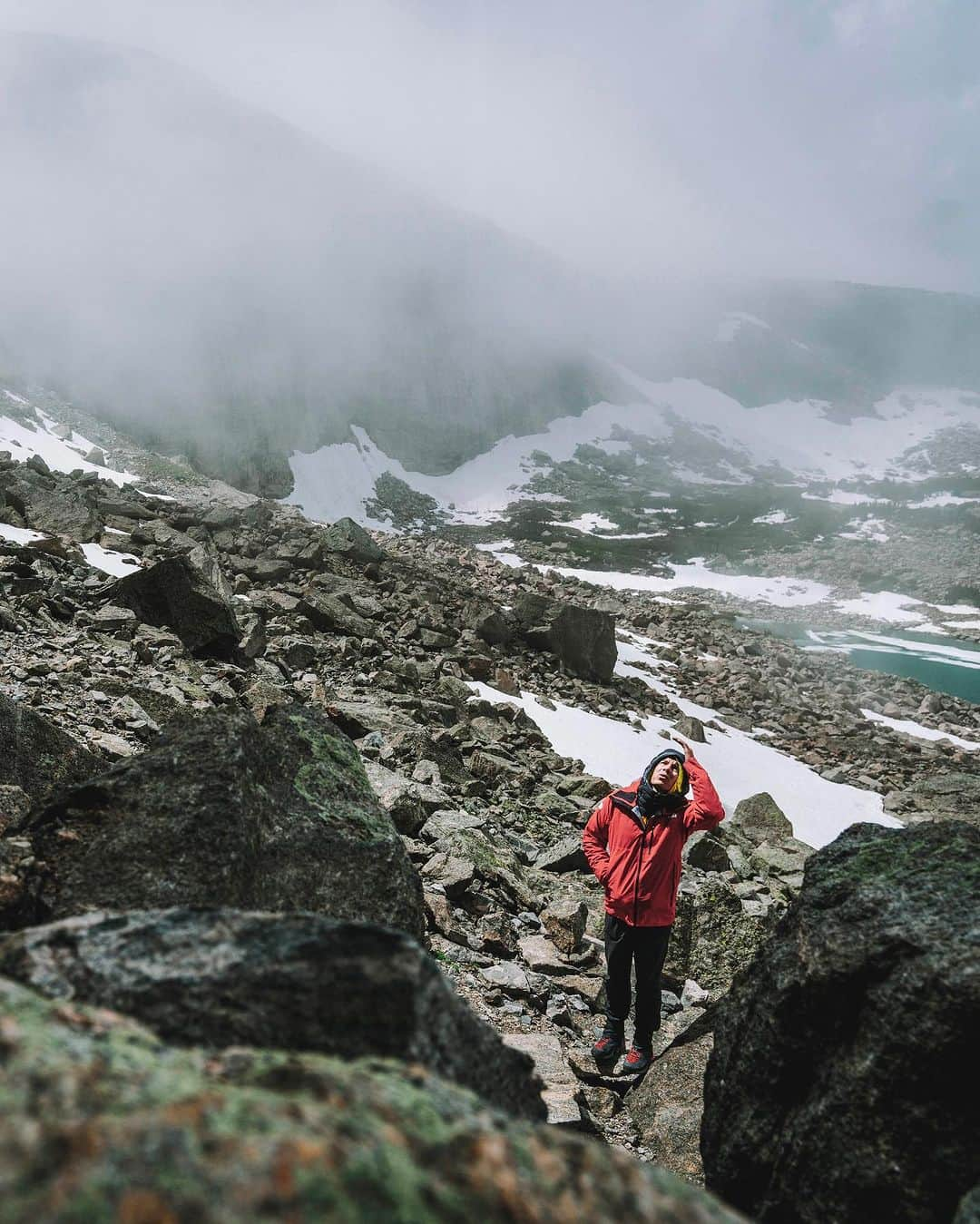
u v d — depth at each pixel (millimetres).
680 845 5516
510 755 13875
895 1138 2658
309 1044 1749
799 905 3342
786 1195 2873
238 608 17812
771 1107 3066
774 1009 3111
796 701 32906
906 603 73062
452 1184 1037
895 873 3178
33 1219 777
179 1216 830
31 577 13484
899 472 162875
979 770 25828
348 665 16203
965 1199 2074
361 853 4113
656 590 70688
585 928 7949
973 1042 2613
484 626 23109
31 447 39219
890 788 21656
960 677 50062
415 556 42594
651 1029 5520
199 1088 1094
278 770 4242
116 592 13336
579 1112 4754
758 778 18500
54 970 1863
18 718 5152
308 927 1964
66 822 3451
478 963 6512
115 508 24141
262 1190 886
